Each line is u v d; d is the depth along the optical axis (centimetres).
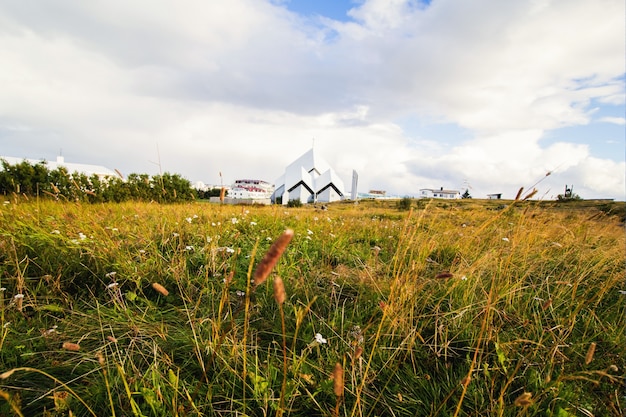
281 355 189
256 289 260
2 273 255
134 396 148
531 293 259
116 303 224
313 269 315
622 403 155
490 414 150
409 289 226
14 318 204
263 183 12431
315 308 246
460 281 264
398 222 700
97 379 155
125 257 289
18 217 407
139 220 447
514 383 174
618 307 256
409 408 159
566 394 160
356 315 237
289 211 789
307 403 155
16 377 154
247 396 158
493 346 201
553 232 417
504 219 384
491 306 208
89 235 337
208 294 247
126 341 189
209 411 145
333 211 1030
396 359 190
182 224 423
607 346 206
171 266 279
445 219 530
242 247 357
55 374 162
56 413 134
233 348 173
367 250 416
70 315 219
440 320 219
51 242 305
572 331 223
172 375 147
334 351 190
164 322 213
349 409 153
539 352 196
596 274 302
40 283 246
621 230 498
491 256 302
